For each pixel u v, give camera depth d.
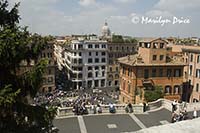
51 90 117.00
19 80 14.79
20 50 14.45
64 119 30.83
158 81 69.12
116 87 138.38
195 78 78.69
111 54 137.25
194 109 34.81
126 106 34.62
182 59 76.19
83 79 132.62
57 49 185.62
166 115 34.06
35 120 15.41
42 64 14.73
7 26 14.69
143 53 70.56
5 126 14.69
